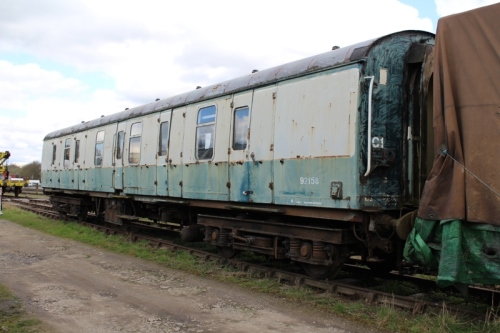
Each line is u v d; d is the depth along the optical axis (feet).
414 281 23.57
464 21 16.61
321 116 21.31
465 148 16.08
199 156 29.96
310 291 21.27
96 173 46.01
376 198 19.89
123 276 25.40
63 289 22.33
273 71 24.85
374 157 19.72
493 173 15.29
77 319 17.67
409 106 21.17
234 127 27.02
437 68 17.26
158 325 17.04
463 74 16.46
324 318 17.90
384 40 20.54
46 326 16.78
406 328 16.34
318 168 21.27
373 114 19.89
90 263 29.09
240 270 26.09
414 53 21.22
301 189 22.15
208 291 22.15
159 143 34.73
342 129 20.24
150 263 29.17
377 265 25.40
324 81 21.33
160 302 20.16
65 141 55.67
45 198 107.76
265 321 17.54
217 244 28.09
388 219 20.33
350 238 21.04
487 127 15.61
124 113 41.63
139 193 37.40
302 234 22.40
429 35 22.36
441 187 16.62
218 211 31.42
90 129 48.32
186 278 24.94
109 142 43.50
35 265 28.25
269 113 24.34
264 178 24.38
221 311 18.85
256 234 25.90
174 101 33.65
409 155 21.03
